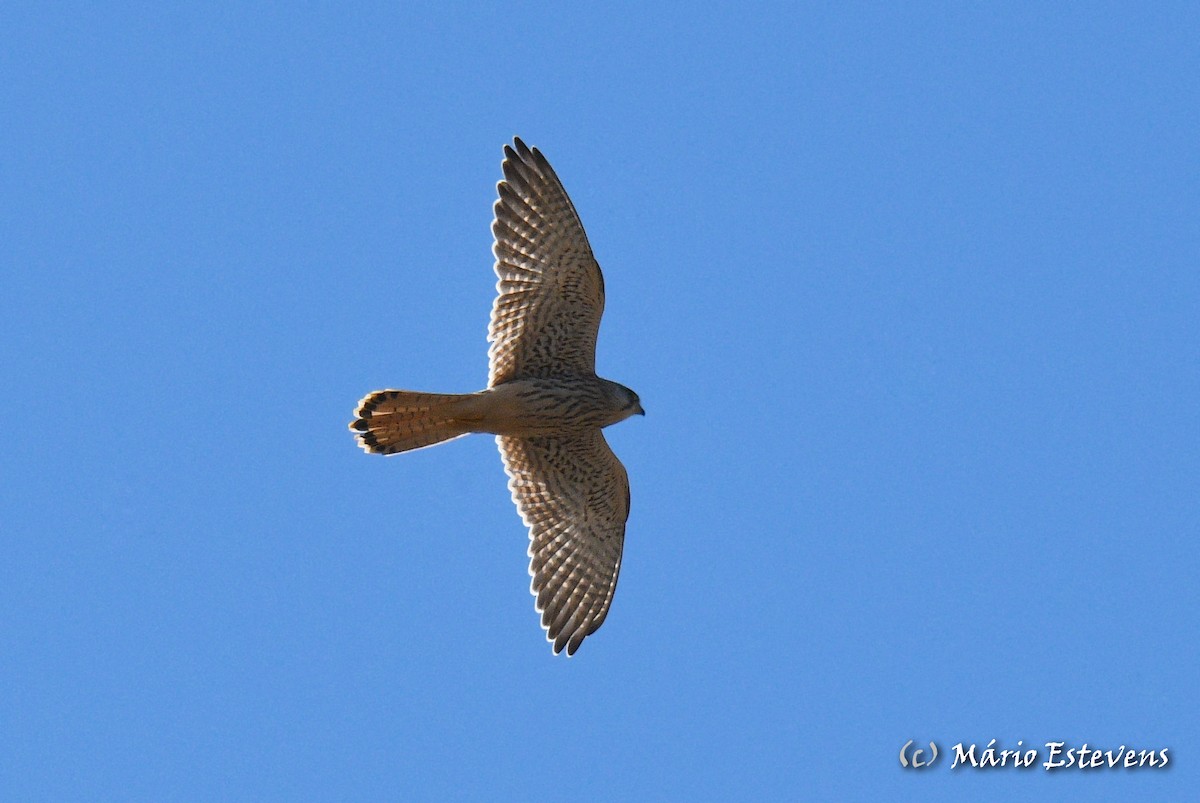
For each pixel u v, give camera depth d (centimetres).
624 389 1727
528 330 1661
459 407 1612
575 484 1822
